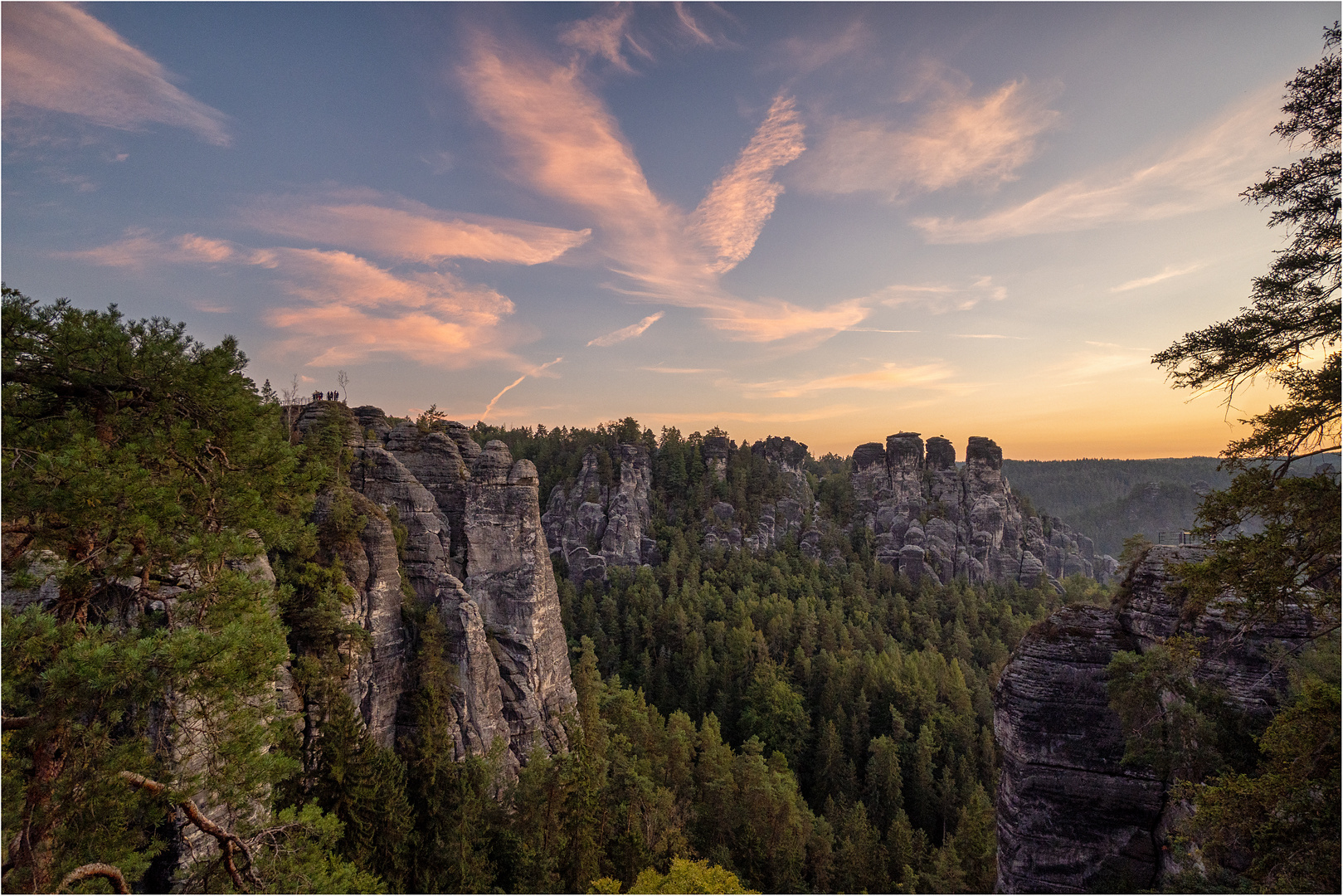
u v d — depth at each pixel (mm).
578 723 59406
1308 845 12758
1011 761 28766
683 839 48031
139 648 13383
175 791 15516
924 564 129625
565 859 39438
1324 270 12125
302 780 31188
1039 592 118875
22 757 13938
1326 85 11992
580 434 168000
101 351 16984
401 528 53812
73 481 14078
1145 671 24500
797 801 59312
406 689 47844
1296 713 13641
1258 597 13461
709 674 86188
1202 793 15461
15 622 12867
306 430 57125
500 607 58344
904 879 48906
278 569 41281
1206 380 13812
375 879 22141
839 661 86125
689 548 129375
